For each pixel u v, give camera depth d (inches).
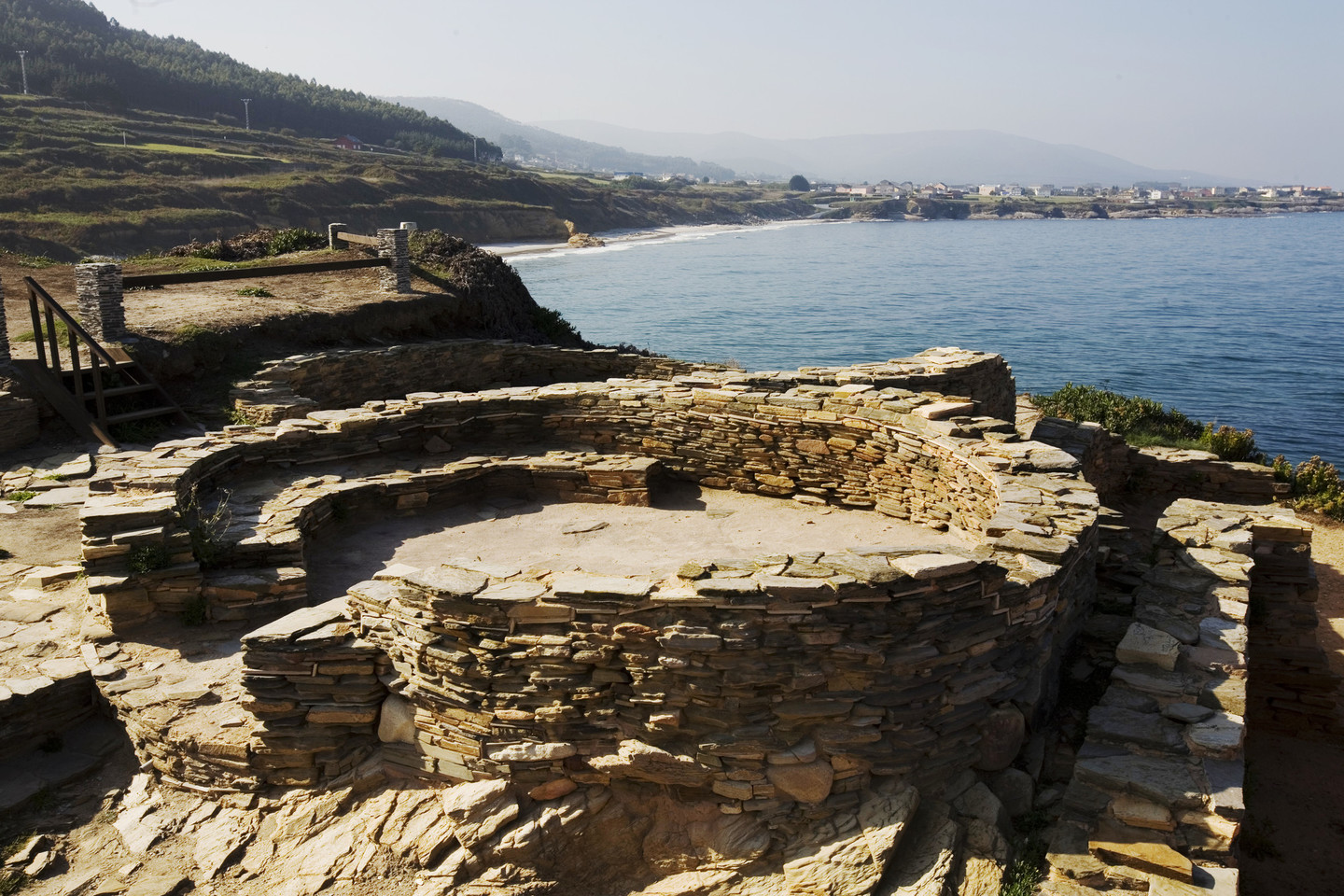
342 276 945.5
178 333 647.1
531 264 3966.5
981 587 248.1
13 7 6958.7
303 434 441.1
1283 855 313.6
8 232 2632.9
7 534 411.5
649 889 238.2
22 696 275.7
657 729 240.2
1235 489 646.5
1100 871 213.3
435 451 483.8
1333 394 1804.9
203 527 337.7
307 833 249.4
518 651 244.2
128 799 266.8
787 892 223.8
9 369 554.6
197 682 287.0
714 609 233.9
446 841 241.4
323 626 268.1
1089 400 918.4
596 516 432.1
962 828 235.5
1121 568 345.1
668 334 2345.0
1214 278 4264.3
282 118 7411.4
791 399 454.6
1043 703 269.9
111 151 3631.9
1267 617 383.6
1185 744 237.6
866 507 438.3
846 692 238.8
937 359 614.2
